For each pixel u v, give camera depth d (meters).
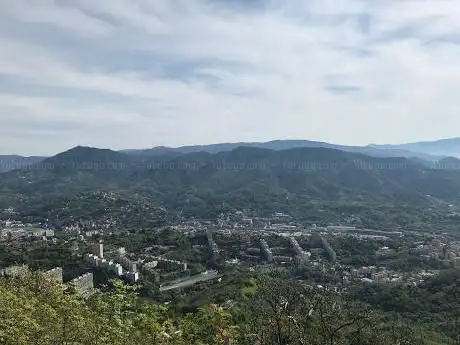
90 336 22.39
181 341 27.61
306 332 27.36
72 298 24.08
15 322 21.16
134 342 24.19
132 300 26.47
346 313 28.92
